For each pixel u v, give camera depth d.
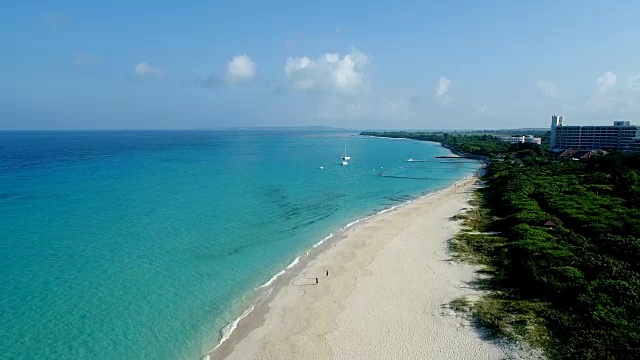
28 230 52.81
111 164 133.62
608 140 180.50
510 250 43.88
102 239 49.75
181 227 55.62
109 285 37.34
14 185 86.75
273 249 48.19
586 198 66.94
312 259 45.03
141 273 40.16
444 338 28.80
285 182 98.81
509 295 34.47
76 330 30.19
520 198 67.69
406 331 30.03
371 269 41.94
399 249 47.78
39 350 27.77
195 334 30.20
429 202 75.56
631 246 40.41
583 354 25.08
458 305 33.16
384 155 192.88
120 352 27.86
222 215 62.91
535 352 26.19
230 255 45.81
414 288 37.09
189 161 150.12
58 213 62.09
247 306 34.34
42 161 140.88
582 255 39.41
